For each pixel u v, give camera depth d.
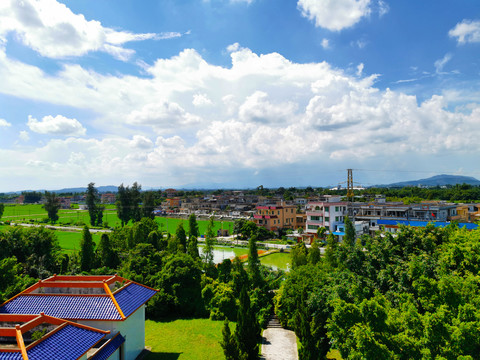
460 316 10.18
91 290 19.09
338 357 18.69
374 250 18.59
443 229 20.11
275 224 83.19
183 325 23.98
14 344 13.29
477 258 14.78
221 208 141.62
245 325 17.16
